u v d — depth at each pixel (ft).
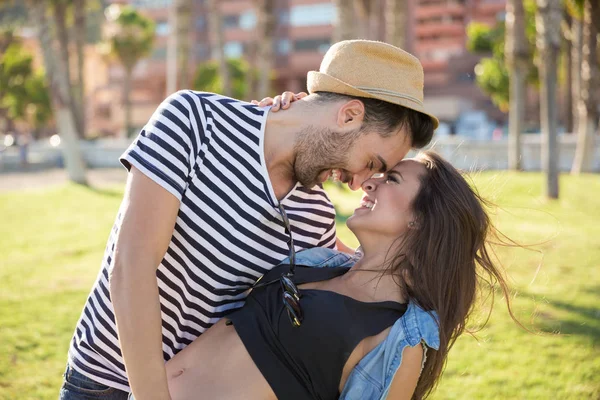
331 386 6.12
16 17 188.14
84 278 24.53
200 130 6.20
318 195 6.93
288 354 6.09
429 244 6.31
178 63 67.15
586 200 43.52
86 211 44.57
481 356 15.06
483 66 119.85
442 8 190.08
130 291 5.70
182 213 6.20
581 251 26.94
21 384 13.82
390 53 6.27
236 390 6.13
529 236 29.81
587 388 13.20
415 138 6.52
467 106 179.63
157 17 197.16
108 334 6.57
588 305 19.03
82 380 6.79
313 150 6.34
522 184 46.14
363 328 6.08
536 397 12.82
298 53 186.19
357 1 75.20
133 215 5.86
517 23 56.03
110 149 95.81
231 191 6.25
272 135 6.41
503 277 7.27
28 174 86.69
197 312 6.60
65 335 17.35
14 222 39.99
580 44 67.26
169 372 6.53
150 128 6.11
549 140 43.55
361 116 6.23
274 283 6.42
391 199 6.48
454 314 6.35
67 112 62.75
